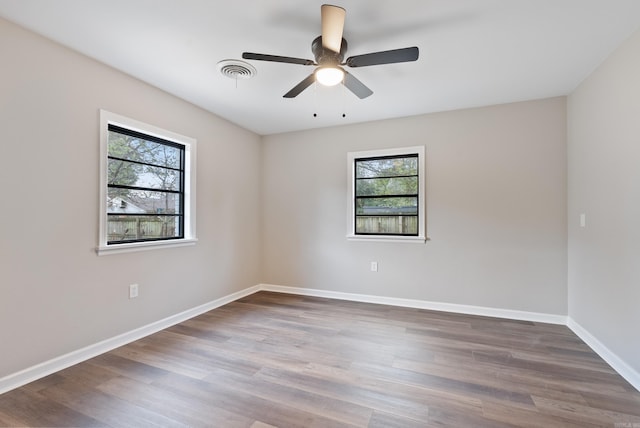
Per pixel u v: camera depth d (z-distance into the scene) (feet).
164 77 9.06
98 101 8.12
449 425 5.39
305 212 14.28
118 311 8.63
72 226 7.55
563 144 10.36
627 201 7.00
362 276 13.19
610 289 7.67
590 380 6.84
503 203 11.05
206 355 8.05
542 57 7.92
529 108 10.75
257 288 14.92
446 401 6.07
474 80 9.23
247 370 7.27
